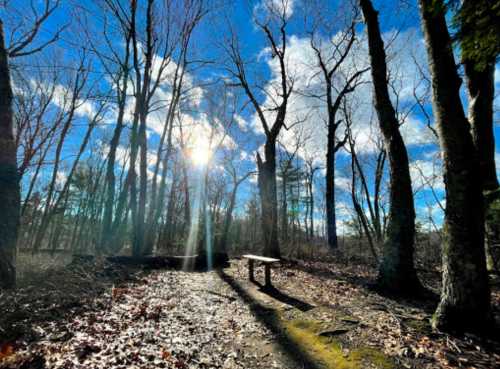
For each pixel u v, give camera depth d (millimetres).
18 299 3877
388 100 6098
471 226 3590
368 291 5676
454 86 3955
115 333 3467
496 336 3301
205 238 18078
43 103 11789
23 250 12656
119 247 12664
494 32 3320
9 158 4613
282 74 11859
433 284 6434
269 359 3150
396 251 5621
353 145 14812
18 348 2814
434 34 4148
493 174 6578
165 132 12531
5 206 4461
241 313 4672
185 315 4434
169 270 8523
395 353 3086
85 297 4680
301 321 4195
